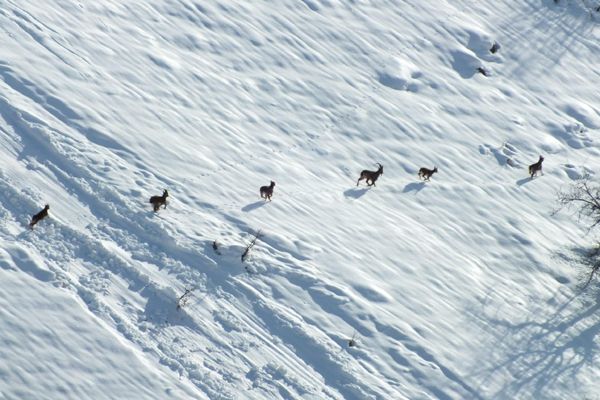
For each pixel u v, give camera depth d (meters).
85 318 15.66
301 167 23.88
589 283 23.72
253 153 23.42
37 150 19.11
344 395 16.92
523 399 18.61
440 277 21.52
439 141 27.86
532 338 20.64
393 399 17.05
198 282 17.84
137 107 22.56
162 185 20.19
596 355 20.92
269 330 17.58
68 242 17.09
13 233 16.59
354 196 23.58
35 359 14.60
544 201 27.19
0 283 15.38
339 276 19.77
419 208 24.30
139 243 18.09
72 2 25.00
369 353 17.98
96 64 23.23
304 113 26.28
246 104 25.39
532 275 23.45
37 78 21.19
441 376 18.20
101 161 19.81
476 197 25.97
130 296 16.69
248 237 19.66
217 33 27.62
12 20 22.66
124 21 25.77
